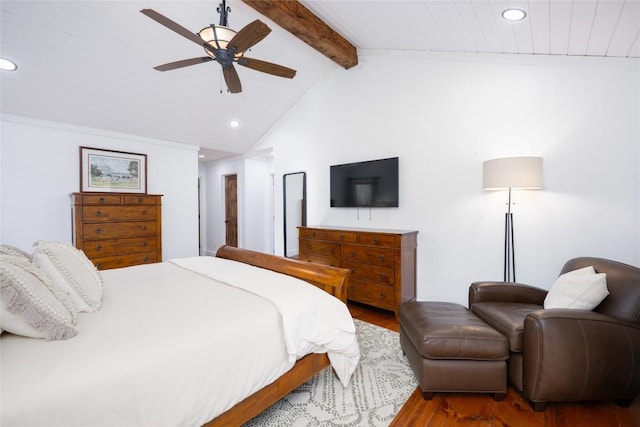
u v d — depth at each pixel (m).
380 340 2.63
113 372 1.00
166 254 4.79
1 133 3.36
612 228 2.40
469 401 1.79
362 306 3.58
